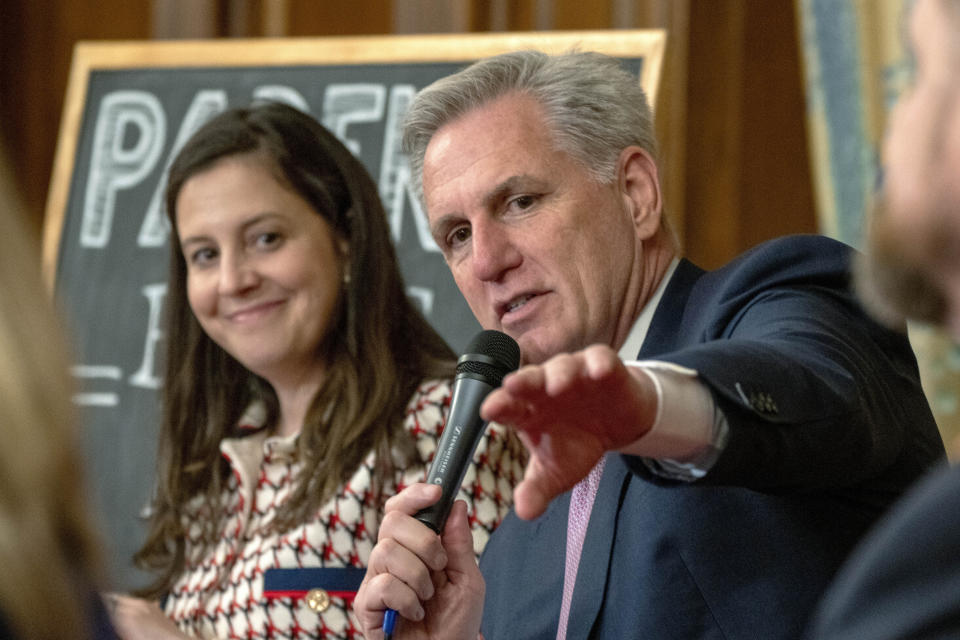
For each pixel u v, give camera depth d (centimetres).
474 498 536
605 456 410
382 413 557
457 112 449
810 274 381
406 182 778
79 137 849
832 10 743
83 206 837
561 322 431
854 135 734
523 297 434
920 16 178
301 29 918
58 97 976
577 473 256
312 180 595
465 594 390
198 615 550
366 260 594
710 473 275
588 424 257
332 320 589
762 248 396
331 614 523
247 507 568
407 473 546
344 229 604
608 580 390
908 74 186
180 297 615
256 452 587
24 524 209
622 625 380
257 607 530
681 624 367
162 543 596
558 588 421
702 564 371
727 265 423
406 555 377
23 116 978
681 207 827
